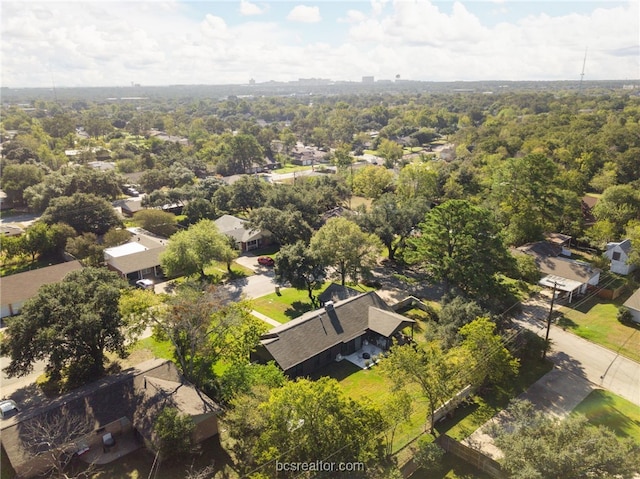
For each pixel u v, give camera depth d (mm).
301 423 24938
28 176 91812
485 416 32969
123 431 30828
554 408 33656
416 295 53438
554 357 40719
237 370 32781
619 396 35344
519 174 63406
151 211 75375
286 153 163750
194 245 54438
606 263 57781
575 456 21203
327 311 42219
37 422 27922
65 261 63938
